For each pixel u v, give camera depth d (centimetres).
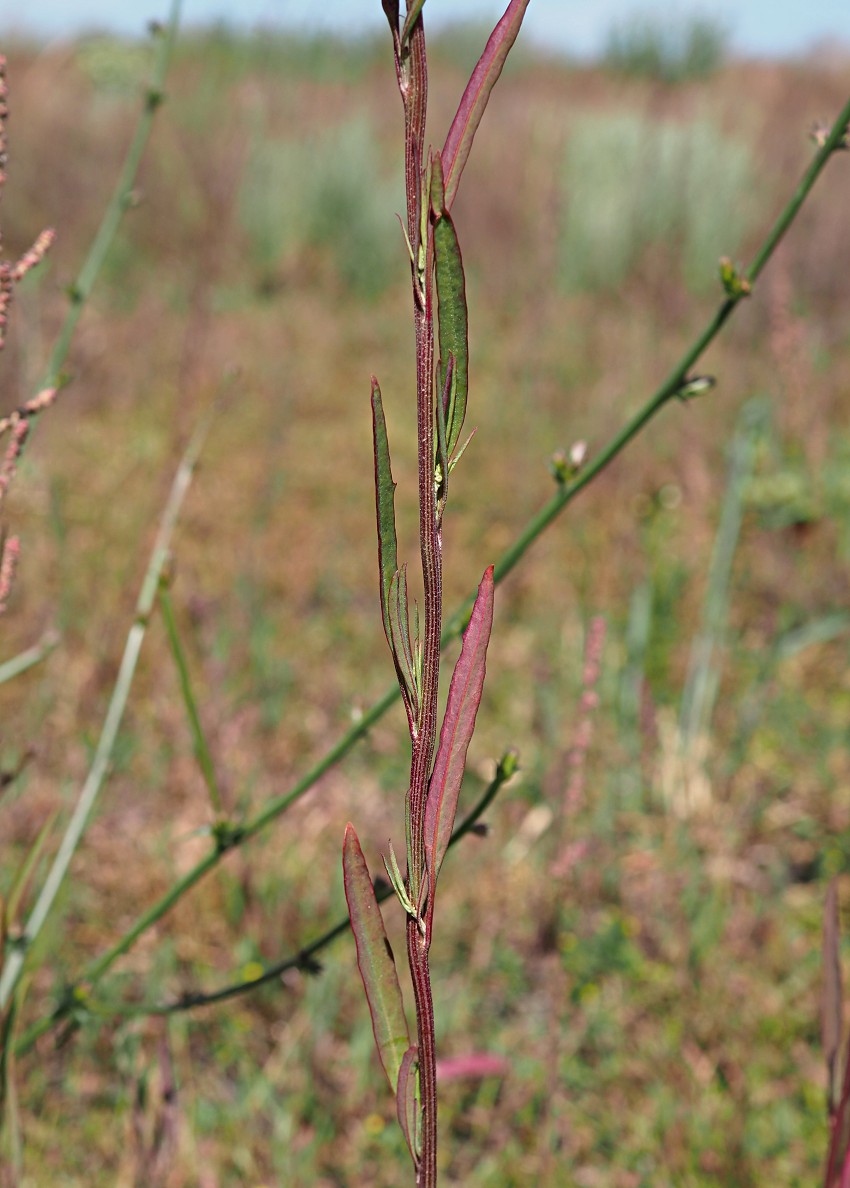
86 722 169
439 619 41
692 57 859
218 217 443
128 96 577
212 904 157
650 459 293
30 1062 125
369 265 485
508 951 153
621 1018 143
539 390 337
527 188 512
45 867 99
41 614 204
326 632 229
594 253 462
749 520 263
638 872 169
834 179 479
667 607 229
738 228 474
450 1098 133
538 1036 141
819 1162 123
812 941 157
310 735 196
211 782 75
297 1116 130
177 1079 124
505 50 40
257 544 251
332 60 610
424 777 42
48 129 509
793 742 197
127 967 147
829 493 255
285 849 164
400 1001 44
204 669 199
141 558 212
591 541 265
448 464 41
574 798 97
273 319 430
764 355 341
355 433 333
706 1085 133
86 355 340
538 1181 110
